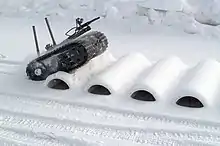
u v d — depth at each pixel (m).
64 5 11.25
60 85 7.39
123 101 6.97
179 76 7.28
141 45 9.25
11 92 7.31
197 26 9.81
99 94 7.13
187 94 6.80
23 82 7.54
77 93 7.17
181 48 9.08
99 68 7.54
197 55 8.74
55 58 7.32
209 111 6.71
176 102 6.87
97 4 11.05
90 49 7.31
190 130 6.46
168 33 9.81
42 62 7.42
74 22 10.66
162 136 6.38
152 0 10.38
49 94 7.22
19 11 11.36
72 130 6.52
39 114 6.83
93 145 6.27
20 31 10.16
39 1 11.52
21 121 6.71
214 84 7.04
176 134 6.41
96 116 6.75
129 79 7.25
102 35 7.71
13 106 7.01
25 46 9.23
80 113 6.82
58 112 6.86
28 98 7.17
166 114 6.72
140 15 10.42
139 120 6.65
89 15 10.84
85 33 8.23
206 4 10.12
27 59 8.10
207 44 9.24
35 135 6.47
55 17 10.95
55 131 6.51
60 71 7.36
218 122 6.56
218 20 9.91
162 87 7.00
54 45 7.79
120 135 6.42
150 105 6.88
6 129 6.58
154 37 9.66
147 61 7.71
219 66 7.45
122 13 10.55
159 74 7.16
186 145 6.24
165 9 10.19
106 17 10.61
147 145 6.25
